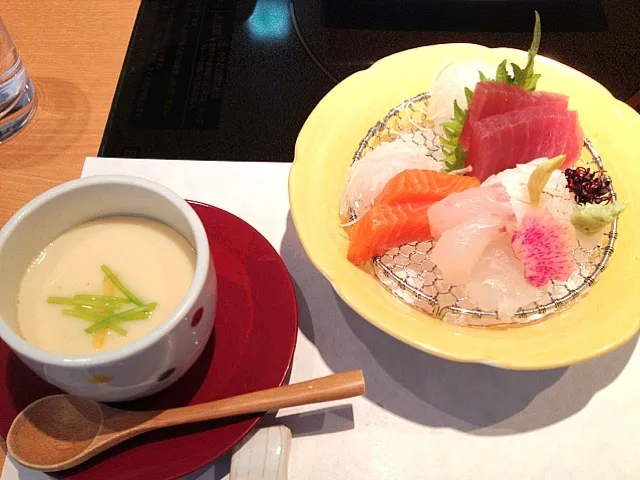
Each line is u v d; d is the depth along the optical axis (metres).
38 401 0.27
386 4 0.50
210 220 0.33
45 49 0.45
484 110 0.34
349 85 0.37
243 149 0.41
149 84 0.44
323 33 0.48
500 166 0.34
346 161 0.35
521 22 0.49
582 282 0.32
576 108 0.37
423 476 0.28
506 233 0.32
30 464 0.25
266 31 0.48
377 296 0.30
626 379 0.31
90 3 0.48
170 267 0.28
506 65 0.38
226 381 0.29
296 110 0.43
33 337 0.26
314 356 0.32
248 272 0.31
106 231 0.29
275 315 0.30
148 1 0.49
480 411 0.30
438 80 0.38
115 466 0.26
